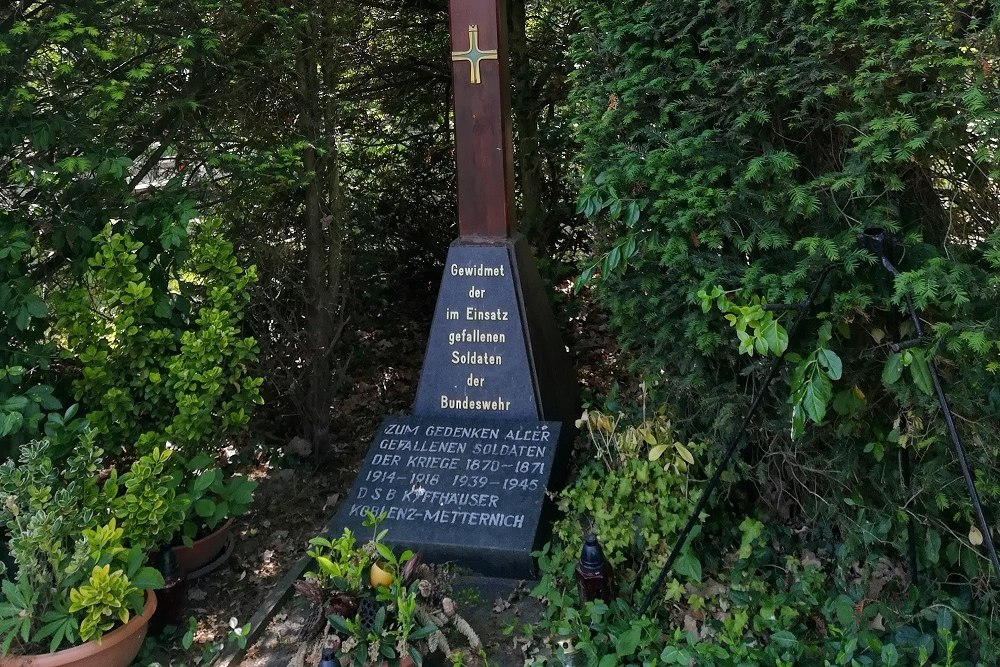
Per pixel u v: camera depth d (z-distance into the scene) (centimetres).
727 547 352
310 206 485
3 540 366
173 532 355
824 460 338
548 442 409
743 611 300
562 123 635
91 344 355
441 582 328
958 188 288
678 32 325
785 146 315
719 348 349
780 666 265
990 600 295
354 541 323
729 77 315
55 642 276
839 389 316
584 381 556
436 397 445
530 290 453
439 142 697
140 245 354
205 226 390
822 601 310
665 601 321
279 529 432
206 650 327
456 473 400
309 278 492
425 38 663
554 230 675
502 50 436
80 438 319
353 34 577
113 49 386
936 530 308
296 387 488
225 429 393
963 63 252
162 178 443
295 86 479
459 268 440
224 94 443
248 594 377
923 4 264
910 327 291
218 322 363
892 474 324
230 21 432
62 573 290
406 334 649
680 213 318
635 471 350
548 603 343
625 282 370
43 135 350
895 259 285
